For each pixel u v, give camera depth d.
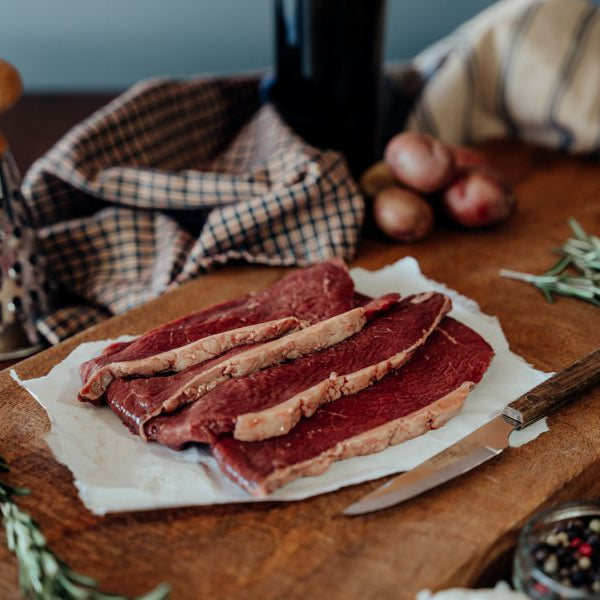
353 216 0.77
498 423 0.61
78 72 0.98
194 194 0.78
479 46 0.92
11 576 0.55
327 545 0.56
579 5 0.91
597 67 0.89
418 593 0.54
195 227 0.81
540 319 0.71
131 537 0.56
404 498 0.58
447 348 0.65
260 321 0.65
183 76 1.00
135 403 0.60
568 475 0.59
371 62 0.82
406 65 0.96
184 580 0.55
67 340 0.69
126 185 0.79
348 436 0.59
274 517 0.57
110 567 0.55
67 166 0.79
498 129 0.95
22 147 0.91
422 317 0.65
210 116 0.90
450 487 0.59
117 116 0.82
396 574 0.55
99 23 0.95
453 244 0.79
